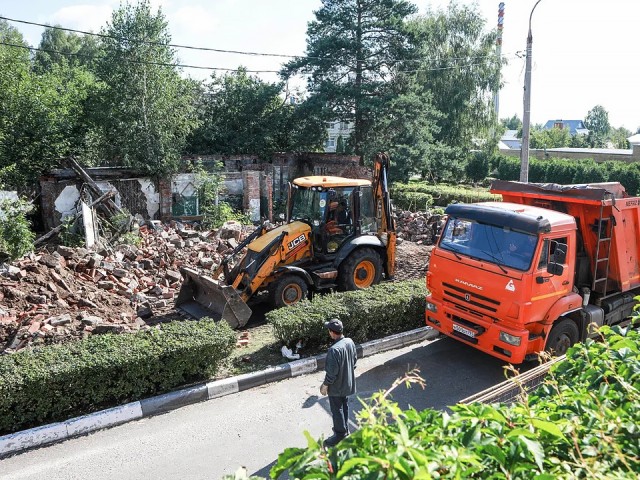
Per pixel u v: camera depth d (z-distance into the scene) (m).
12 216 13.38
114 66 20.16
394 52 29.14
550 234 7.61
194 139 29.00
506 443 2.83
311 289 11.27
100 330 8.55
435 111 30.23
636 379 3.72
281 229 11.01
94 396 6.88
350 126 37.03
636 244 9.18
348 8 28.70
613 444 2.76
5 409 6.25
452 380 8.11
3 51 21.42
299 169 28.67
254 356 8.62
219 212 20.11
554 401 3.60
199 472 5.78
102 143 22.39
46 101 20.80
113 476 5.70
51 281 10.03
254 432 6.60
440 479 2.50
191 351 7.43
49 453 6.12
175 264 13.05
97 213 16.53
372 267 11.93
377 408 2.88
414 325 10.09
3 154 19.69
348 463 2.42
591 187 8.87
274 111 30.55
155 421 6.85
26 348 7.38
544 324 7.81
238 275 10.28
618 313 9.34
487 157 45.78
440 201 27.97
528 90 15.62
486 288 7.86
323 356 8.56
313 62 28.69
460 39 38.44
